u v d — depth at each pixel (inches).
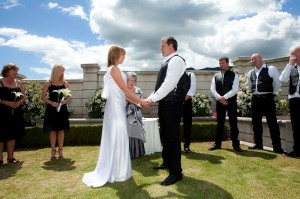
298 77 167.9
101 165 129.3
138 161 169.8
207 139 262.7
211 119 313.1
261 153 184.1
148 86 357.4
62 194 111.3
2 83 172.9
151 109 353.7
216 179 126.8
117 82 126.3
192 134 260.8
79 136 251.9
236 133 198.1
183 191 110.0
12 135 172.1
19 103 175.5
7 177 139.2
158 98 116.1
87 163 168.4
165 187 115.0
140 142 180.9
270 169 143.4
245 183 121.0
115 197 104.6
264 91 190.5
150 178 129.5
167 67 124.0
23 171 150.9
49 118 179.9
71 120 301.0
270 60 321.1
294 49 169.2
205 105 324.2
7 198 108.9
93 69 352.5
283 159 163.9
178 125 121.0
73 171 148.8
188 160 167.3
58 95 180.5
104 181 121.8
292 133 183.3
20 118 180.4
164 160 148.4
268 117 190.9
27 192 115.3
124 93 134.2
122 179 125.5
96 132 253.1
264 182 122.3
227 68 203.2
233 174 135.3
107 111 130.7
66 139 250.7
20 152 216.7
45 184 125.9
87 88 352.2
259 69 196.4
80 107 355.3
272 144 191.3
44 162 174.1
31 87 290.7
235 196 105.3
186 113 195.5
